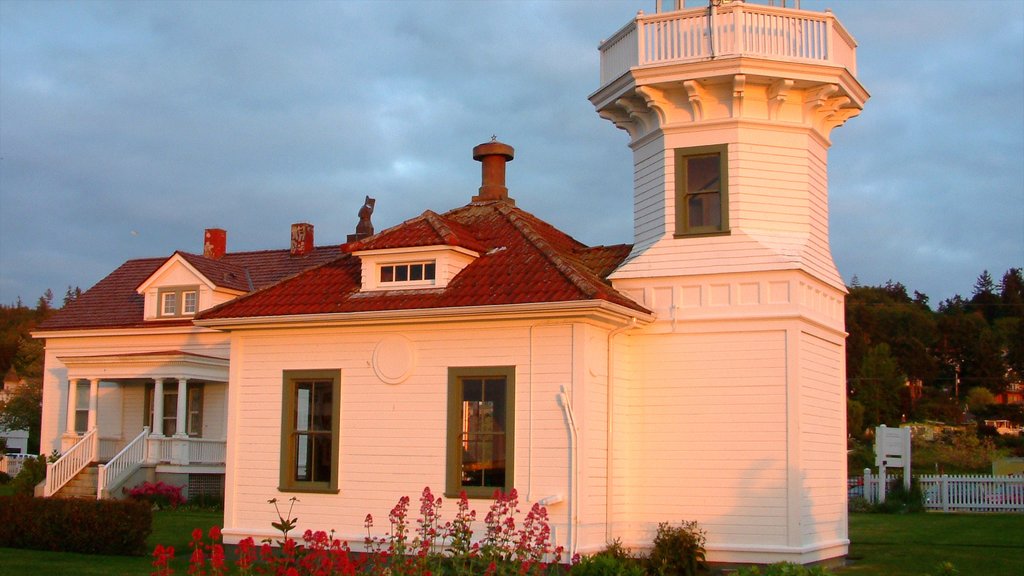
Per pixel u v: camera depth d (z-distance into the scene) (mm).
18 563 16766
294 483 18594
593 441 17000
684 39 18203
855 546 21328
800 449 17031
